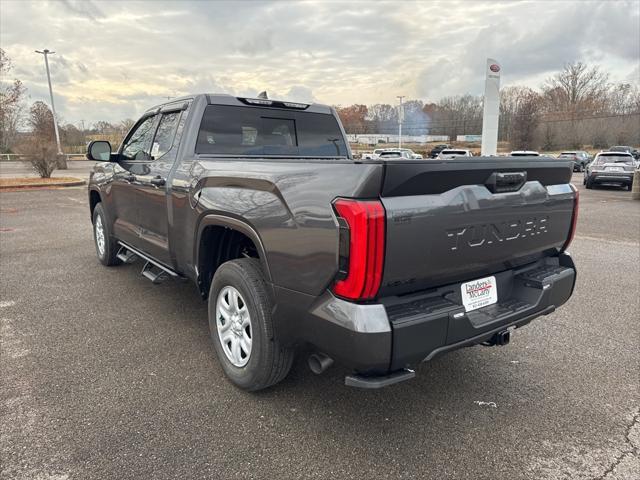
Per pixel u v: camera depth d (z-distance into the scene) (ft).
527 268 10.05
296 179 7.91
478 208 7.97
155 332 13.08
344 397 9.83
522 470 7.70
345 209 6.84
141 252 15.40
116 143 163.43
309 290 7.68
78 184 66.28
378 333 6.89
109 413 9.07
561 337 13.12
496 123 53.72
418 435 8.57
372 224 6.68
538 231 9.52
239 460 7.80
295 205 7.80
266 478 7.41
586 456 8.07
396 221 6.88
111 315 14.35
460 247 7.86
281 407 9.39
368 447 8.21
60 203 44.37
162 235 13.32
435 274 7.70
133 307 15.10
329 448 8.16
